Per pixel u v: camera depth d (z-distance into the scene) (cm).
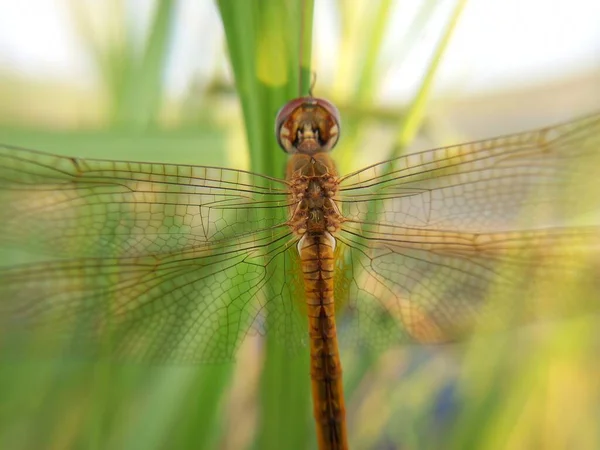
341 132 12
